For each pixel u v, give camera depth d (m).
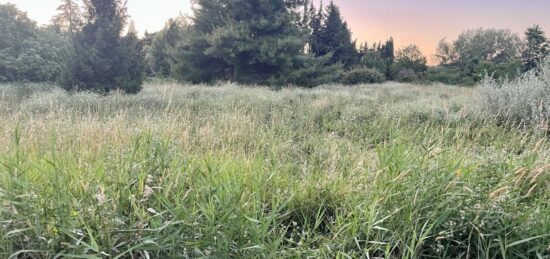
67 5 13.37
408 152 3.42
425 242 2.59
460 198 2.76
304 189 3.21
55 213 2.34
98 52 13.00
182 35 25.50
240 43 22.44
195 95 13.23
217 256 2.19
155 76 31.20
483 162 3.58
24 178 2.74
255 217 2.52
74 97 10.59
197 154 3.97
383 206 2.78
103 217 2.30
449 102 9.62
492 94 7.54
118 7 13.55
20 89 13.92
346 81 25.56
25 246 2.23
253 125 5.95
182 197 2.67
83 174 2.92
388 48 49.69
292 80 23.00
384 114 7.64
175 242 2.24
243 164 3.50
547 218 2.60
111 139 4.36
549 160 3.56
